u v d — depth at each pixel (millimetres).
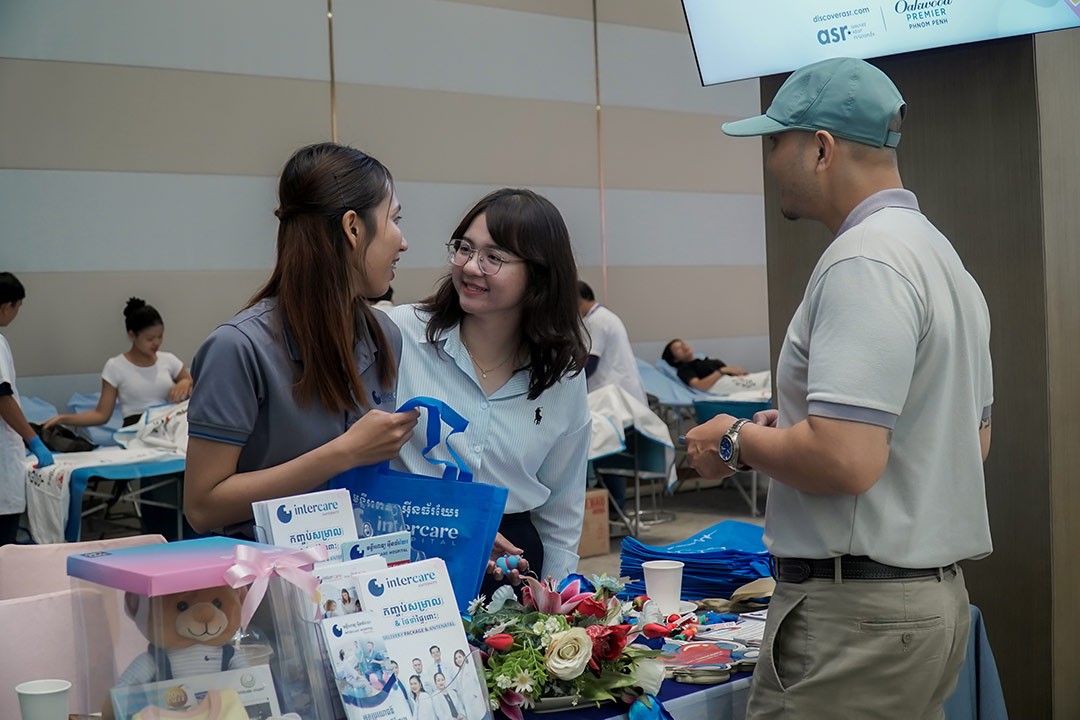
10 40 5801
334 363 1628
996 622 2779
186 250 6297
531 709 1573
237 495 1568
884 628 1568
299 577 1202
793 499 1641
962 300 1620
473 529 1599
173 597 1150
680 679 1733
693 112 8250
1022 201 2686
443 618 1331
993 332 2750
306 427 1634
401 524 1630
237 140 6434
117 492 5926
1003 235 2721
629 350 6516
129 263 6133
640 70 7988
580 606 1644
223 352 1582
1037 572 2695
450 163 7188
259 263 6531
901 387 1501
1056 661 2678
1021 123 2678
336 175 1628
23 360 5871
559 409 2117
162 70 6199
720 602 2203
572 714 1576
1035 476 2689
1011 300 2715
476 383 2061
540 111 7547
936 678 1600
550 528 2182
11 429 4566
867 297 1508
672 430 7766
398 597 1304
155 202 6199
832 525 1584
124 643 1172
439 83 7133
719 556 2270
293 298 1615
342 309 1629
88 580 1212
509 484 2080
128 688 1156
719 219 8391
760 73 2922
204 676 1158
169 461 5059
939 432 1586
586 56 7742
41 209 5902
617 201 7887
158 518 5766
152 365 5863
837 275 1541
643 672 1596
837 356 1499
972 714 2154
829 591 1603
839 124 1642
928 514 1581
